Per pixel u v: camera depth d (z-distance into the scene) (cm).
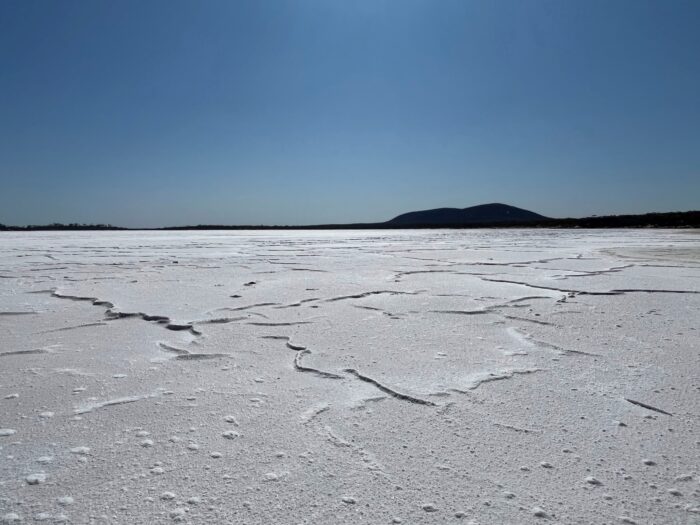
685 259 750
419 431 145
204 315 316
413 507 106
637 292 407
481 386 183
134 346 243
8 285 464
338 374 198
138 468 123
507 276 529
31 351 233
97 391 179
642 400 168
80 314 324
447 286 452
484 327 283
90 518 102
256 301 369
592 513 104
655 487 114
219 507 106
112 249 1123
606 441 138
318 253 972
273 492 112
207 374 199
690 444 135
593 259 762
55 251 1031
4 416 155
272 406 165
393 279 508
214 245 1364
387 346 241
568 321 296
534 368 205
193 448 134
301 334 266
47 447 134
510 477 118
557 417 154
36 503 107
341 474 120
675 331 269
